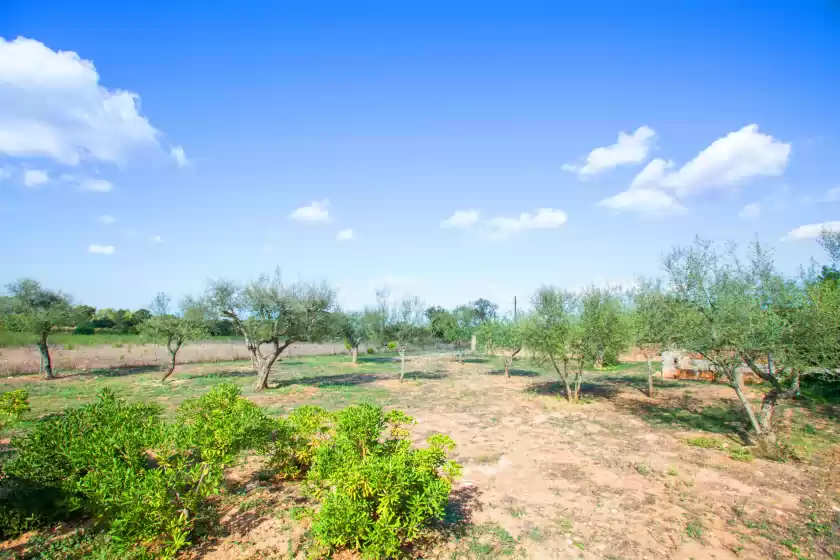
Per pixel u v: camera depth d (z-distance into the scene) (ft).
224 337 165.37
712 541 21.03
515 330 64.23
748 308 33.94
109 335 149.07
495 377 83.25
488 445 36.37
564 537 21.31
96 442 20.93
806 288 34.47
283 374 87.71
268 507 23.67
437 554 19.57
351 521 17.06
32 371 90.02
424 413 49.24
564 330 53.98
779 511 24.16
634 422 44.42
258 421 23.36
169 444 20.59
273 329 67.36
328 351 153.58
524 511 24.11
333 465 20.17
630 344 55.57
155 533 17.51
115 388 68.03
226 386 27.73
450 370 96.07
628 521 23.03
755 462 31.89
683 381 73.15
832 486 27.53
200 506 22.18
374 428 21.97
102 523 21.25
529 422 44.70
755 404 51.67
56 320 82.79
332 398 58.65
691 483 28.02
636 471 30.40
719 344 35.58
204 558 18.75
